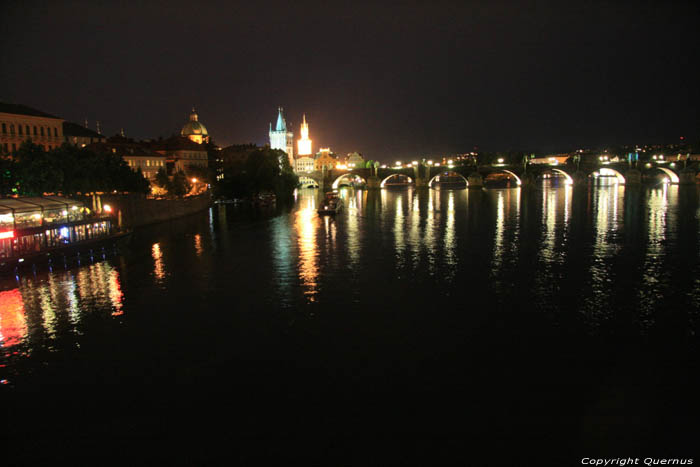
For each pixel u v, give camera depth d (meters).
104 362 36.62
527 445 26.05
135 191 111.50
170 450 26.14
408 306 48.16
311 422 28.36
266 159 192.38
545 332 41.09
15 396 31.86
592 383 32.28
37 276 62.12
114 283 58.56
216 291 54.47
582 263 66.19
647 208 131.62
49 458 25.61
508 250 76.25
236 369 35.03
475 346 38.28
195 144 197.12
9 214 63.25
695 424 27.64
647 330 41.31
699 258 68.25
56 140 115.00
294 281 58.25
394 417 28.69
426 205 157.62
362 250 77.88
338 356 36.78
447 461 24.94
